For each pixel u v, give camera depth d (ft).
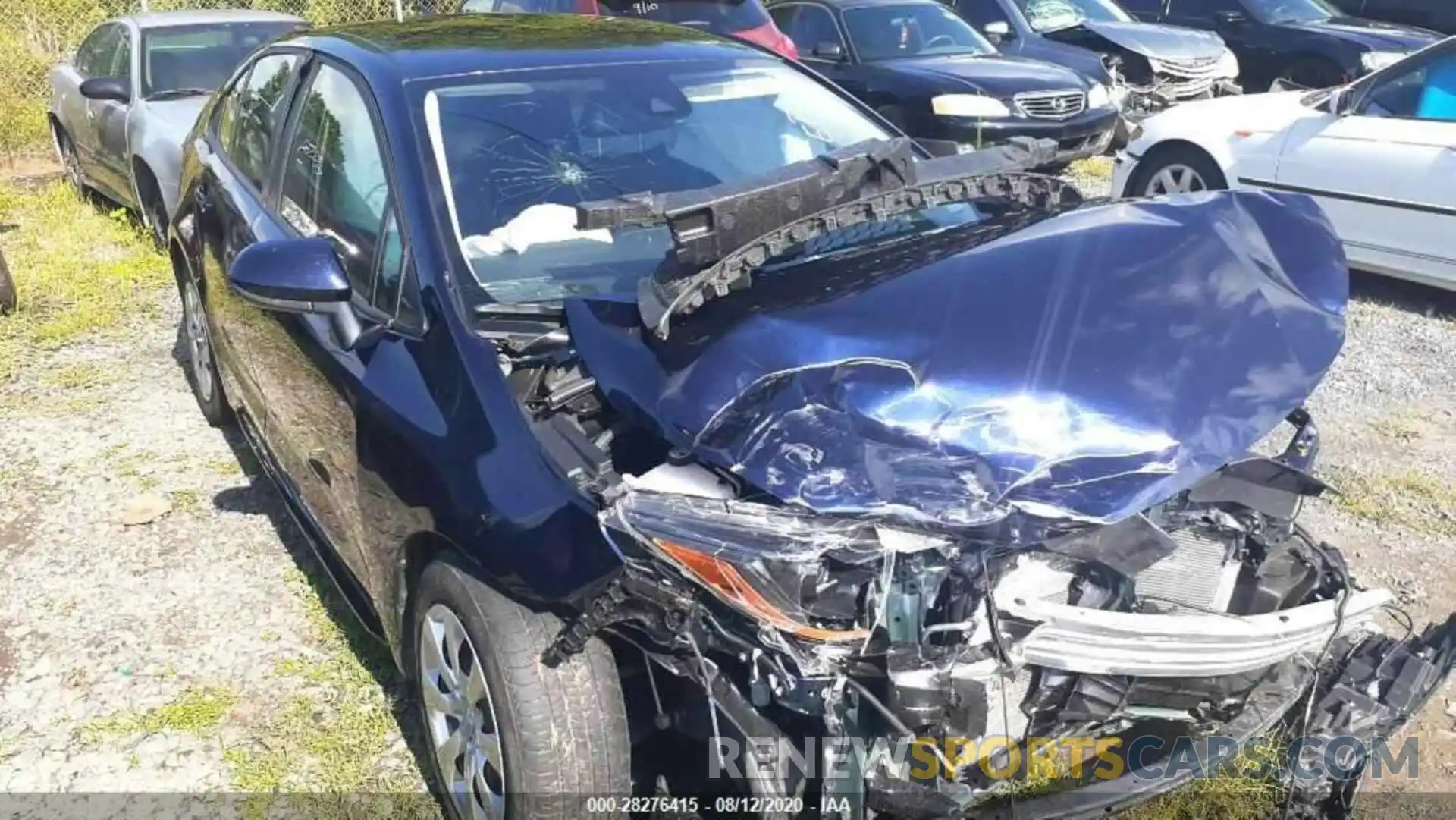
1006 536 6.63
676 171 10.50
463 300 8.83
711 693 7.14
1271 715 8.24
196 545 13.25
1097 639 7.02
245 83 14.48
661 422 7.20
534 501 7.52
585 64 11.19
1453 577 12.07
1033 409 6.97
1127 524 7.57
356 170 10.49
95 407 17.21
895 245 8.79
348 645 11.36
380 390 8.95
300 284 9.04
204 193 14.29
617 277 9.45
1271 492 8.68
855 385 7.02
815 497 6.59
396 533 8.73
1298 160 21.50
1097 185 28.68
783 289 7.89
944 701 6.72
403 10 43.73
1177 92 33.04
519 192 9.78
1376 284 22.30
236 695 10.66
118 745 10.06
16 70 37.14
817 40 30.78
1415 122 19.97
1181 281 7.89
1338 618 7.95
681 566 6.72
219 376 15.53
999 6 35.73
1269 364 7.53
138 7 41.22
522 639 7.63
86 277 22.75
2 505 14.21
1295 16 37.24
